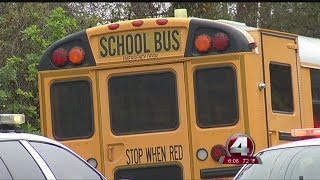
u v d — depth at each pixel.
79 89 32.12
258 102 30.41
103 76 31.80
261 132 30.36
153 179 31.03
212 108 30.59
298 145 22.84
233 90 30.38
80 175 22.88
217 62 30.59
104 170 31.52
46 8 49.00
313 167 21.95
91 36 31.94
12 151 21.31
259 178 22.56
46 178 21.69
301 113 33.12
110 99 31.69
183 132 30.80
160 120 31.12
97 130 31.75
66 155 22.80
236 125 30.23
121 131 31.47
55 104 32.31
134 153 31.28
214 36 30.66
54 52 32.38
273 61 31.50
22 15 47.41
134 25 31.41
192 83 30.83
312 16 73.31
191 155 30.61
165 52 31.16
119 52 31.64
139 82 31.45
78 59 32.03
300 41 35.31
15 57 44.06
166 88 31.16
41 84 32.53
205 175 30.38
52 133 32.25
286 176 22.11
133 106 31.42
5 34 46.97
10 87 44.81
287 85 32.19
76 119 32.03
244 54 30.23
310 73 34.47
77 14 55.12
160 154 31.02
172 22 31.08
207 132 30.50
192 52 30.92
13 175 20.95
